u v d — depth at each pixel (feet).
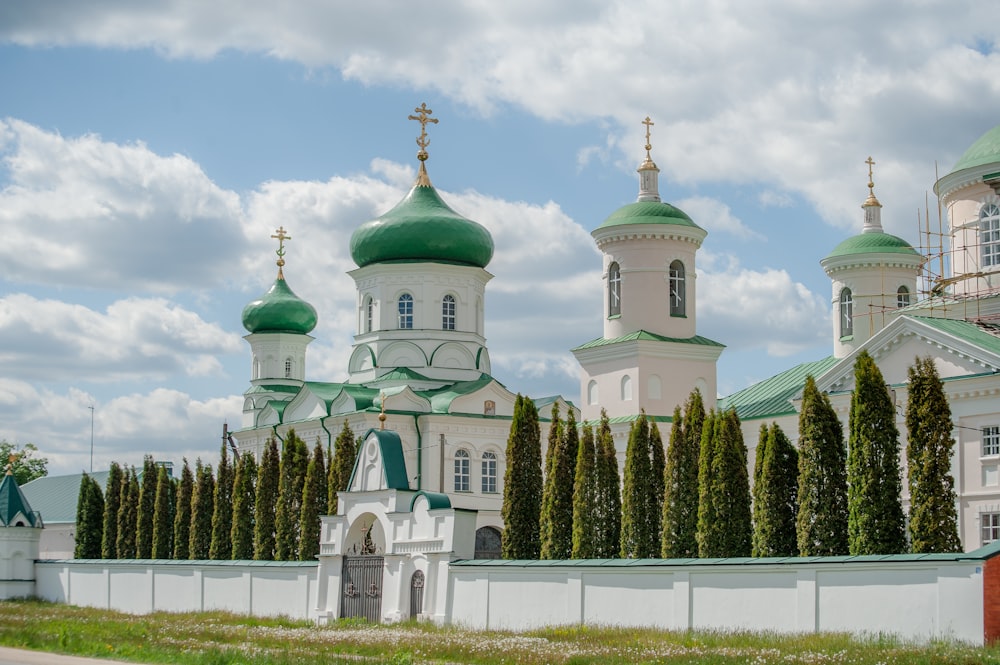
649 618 144.46
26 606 233.96
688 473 175.22
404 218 300.81
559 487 186.09
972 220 209.05
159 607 224.74
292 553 231.91
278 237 366.63
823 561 127.34
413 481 281.74
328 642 146.82
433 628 162.20
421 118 312.50
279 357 359.46
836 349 252.21
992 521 173.27
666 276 243.40
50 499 378.32
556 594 155.63
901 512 146.61
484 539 283.59
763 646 120.16
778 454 160.45
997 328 192.75
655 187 251.60
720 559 139.54
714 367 245.86
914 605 119.44
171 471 377.30
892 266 248.93
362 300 307.78
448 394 287.07
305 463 235.61
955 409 178.50
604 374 246.06
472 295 305.12
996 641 111.24
